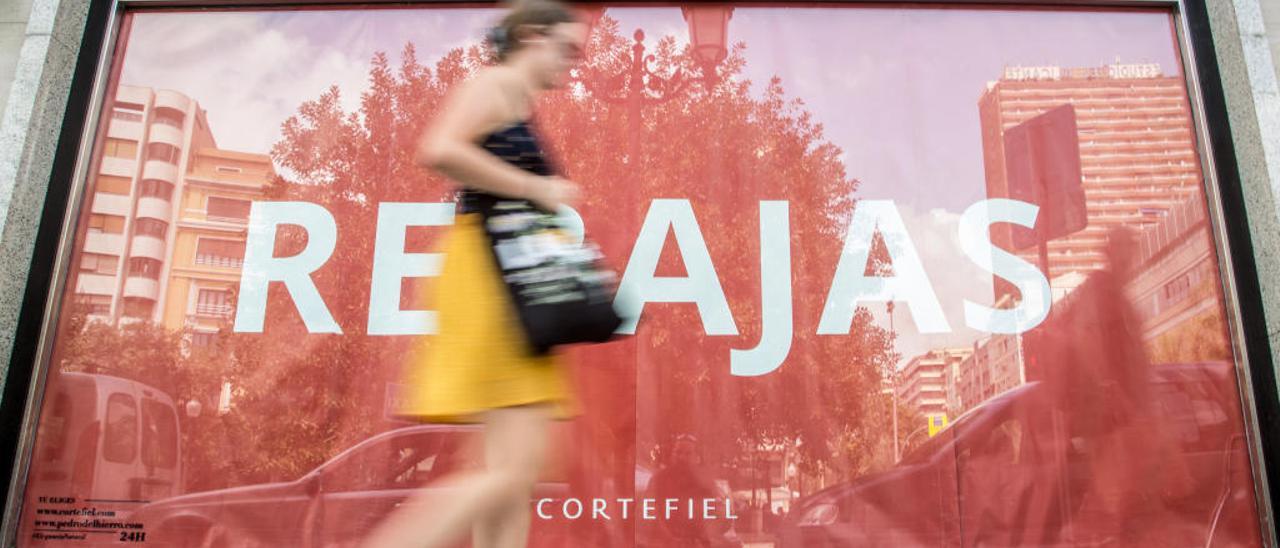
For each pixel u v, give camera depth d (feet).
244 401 10.07
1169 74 11.07
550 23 7.28
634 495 9.68
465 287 6.75
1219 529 9.53
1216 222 10.43
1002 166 10.75
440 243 10.57
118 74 11.07
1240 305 10.07
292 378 10.16
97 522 9.64
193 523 9.68
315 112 11.07
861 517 9.64
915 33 11.24
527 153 6.76
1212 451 9.75
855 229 10.52
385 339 10.28
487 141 6.62
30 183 10.23
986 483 9.72
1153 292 10.27
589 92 10.97
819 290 10.33
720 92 11.00
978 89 11.05
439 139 6.44
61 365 10.04
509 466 6.48
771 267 10.40
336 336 10.28
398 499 9.75
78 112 10.76
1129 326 10.16
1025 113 10.94
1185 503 9.61
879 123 10.91
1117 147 10.78
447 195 10.71
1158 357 10.05
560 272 6.52
